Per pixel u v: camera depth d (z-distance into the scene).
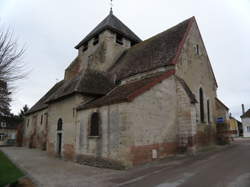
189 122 12.98
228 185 6.37
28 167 11.70
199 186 6.46
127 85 14.43
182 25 17.56
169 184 6.84
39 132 26.55
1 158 15.81
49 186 7.47
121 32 22.42
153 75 14.42
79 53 25.28
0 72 7.55
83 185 7.46
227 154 12.86
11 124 51.34
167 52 15.46
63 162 13.54
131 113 10.41
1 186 7.56
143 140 10.84
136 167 10.07
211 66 20.30
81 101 14.25
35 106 31.00
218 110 19.61
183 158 11.90
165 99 12.88
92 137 12.17
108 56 21.02
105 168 10.80
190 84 15.80
